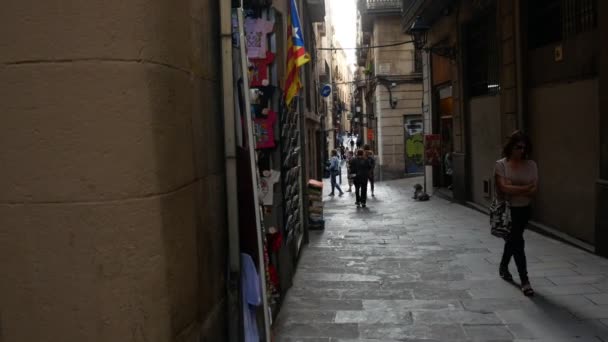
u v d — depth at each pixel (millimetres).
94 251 2172
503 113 10336
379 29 25219
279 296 5188
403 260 7453
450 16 14352
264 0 4984
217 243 3174
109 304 2184
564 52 7992
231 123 3256
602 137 6789
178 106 2451
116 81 2139
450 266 6941
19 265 2207
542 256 7148
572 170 7906
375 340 4430
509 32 9820
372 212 13508
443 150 17500
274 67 5172
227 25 3234
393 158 25578
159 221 2236
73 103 2137
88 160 2150
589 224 7484
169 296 2305
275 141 5348
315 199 10820
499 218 5676
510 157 5539
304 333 4633
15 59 2143
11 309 2227
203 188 2902
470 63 13328
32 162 2164
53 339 2211
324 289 6043
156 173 2223
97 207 2158
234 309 3350
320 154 23922
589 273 6156
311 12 15500
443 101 16875
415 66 25281
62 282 2191
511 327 4598
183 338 2477
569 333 4406
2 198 2195
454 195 14516
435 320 4859
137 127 2164
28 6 2125
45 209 2174
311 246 8852
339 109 53031
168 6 2350
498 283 5984
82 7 2115
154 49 2221
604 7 6625
